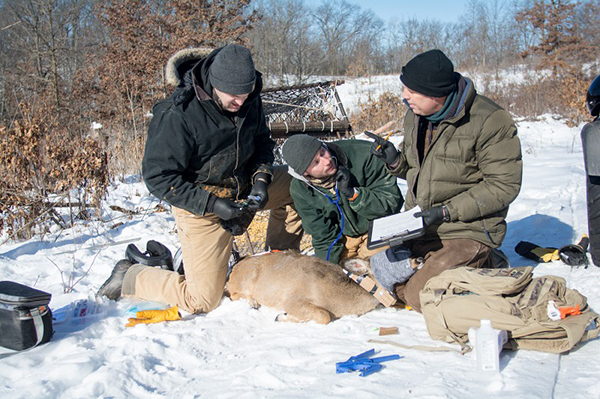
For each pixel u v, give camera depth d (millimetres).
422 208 4309
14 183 7891
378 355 3592
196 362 3809
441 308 3641
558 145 15281
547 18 33344
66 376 3514
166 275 4863
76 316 4566
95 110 17875
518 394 2811
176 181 4375
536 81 26531
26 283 5668
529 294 3504
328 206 4789
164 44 17766
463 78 3963
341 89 32250
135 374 3545
